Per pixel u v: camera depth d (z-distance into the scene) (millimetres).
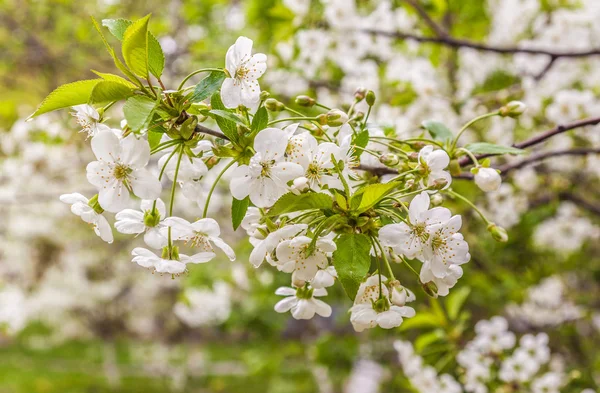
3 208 9625
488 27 4914
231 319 6480
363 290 1548
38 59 6035
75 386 15922
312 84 4590
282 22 4137
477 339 3303
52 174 5992
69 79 6285
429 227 1438
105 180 1469
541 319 5742
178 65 5633
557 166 4594
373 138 1885
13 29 6059
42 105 1402
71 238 11273
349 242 1382
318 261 1420
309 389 8133
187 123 1441
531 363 3193
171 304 14766
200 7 5473
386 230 1423
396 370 5961
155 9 6098
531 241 5391
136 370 16906
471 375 3217
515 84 4625
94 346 19938
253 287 6133
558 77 4387
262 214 1559
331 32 4148
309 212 1481
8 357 19203
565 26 4348
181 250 6547
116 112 4465
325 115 1612
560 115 3877
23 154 5383
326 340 5891
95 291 13320
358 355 5988
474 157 1753
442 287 1536
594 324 5934
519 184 4453
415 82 4090
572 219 5273
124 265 12773
